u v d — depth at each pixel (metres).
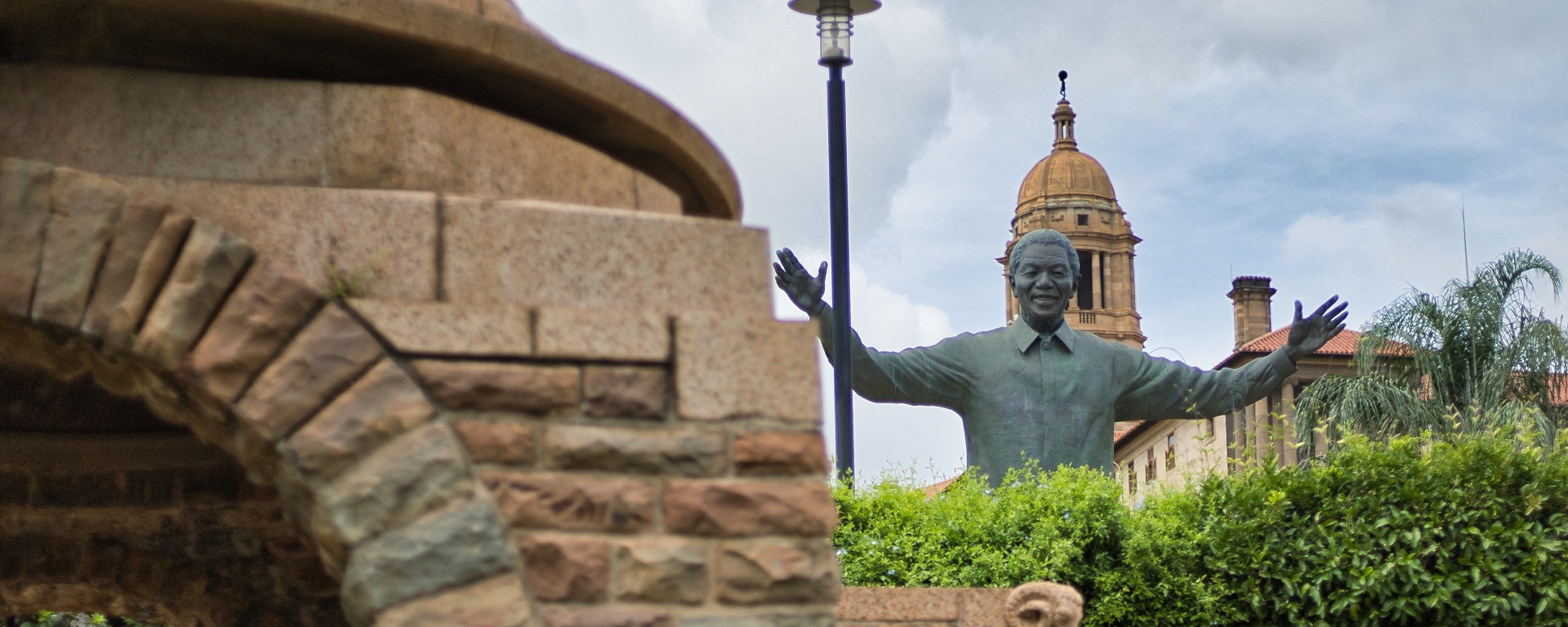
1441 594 9.56
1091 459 11.79
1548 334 20.23
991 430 11.82
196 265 3.94
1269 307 65.00
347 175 4.16
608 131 4.83
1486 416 19.12
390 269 4.07
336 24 4.18
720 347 4.26
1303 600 9.64
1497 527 9.70
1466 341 20.52
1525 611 9.70
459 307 4.08
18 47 4.34
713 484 4.17
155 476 7.31
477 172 4.34
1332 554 9.66
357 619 3.91
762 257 4.39
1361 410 20.17
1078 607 7.45
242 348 3.93
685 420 4.20
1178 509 10.15
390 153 4.20
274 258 4.02
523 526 4.02
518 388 4.09
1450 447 10.23
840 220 12.14
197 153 4.12
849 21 12.46
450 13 4.26
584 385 4.15
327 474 3.92
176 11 4.15
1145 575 9.70
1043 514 9.98
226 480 7.30
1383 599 9.62
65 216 3.93
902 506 10.12
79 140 4.10
